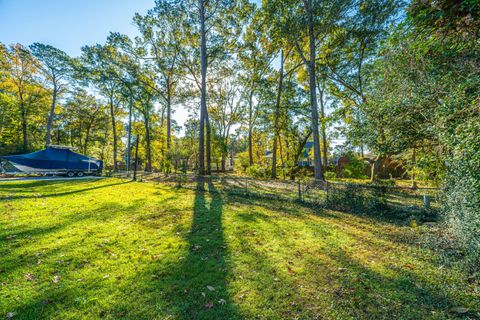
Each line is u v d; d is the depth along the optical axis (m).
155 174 19.94
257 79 20.12
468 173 3.06
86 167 18.03
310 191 9.20
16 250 3.56
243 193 9.85
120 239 4.19
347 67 15.38
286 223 5.46
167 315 2.17
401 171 17.94
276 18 15.08
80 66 21.45
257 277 2.89
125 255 3.51
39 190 9.73
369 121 5.88
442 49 3.80
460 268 3.04
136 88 18.67
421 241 4.15
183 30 19.48
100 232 4.55
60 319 2.09
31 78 22.97
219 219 5.77
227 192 10.36
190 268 3.12
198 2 17.27
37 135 28.42
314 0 13.59
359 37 13.59
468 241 3.27
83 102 28.95
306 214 6.48
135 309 2.26
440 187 5.18
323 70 16.42
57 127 30.47
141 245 3.94
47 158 16.44
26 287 2.58
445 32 3.24
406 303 2.36
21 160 15.59
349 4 12.80
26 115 23.55
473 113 2.90
